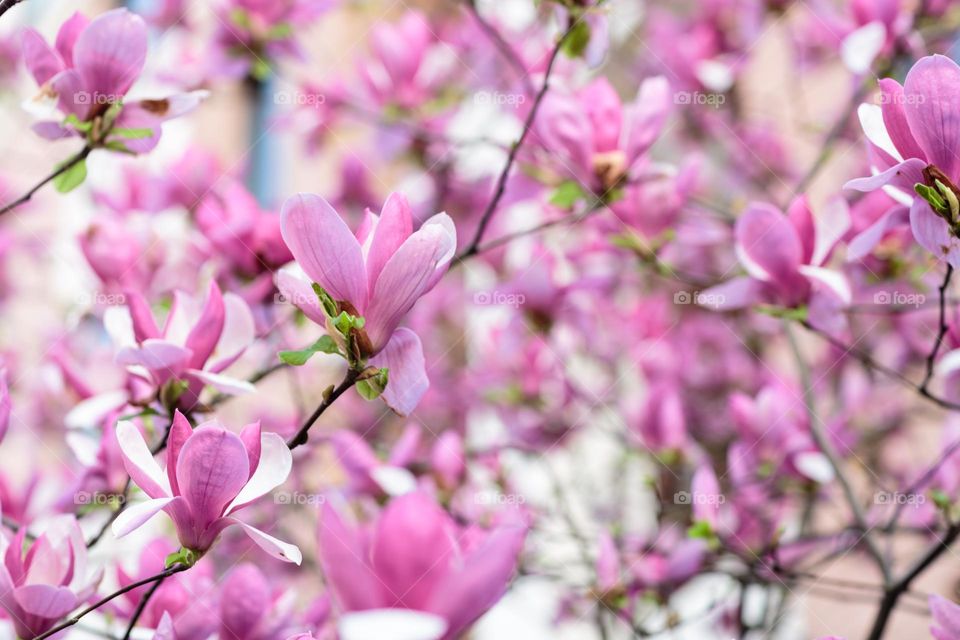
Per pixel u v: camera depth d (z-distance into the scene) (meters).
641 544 1.99
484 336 2.50
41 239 2.63
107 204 1.95
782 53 2.89
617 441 2.47
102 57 1.41
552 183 1.76
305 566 2.01
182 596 1.38
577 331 2.34
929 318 2.17
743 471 1.95
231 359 1.41
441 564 1.13
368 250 1.27
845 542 2.00
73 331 1.82
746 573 1.81
